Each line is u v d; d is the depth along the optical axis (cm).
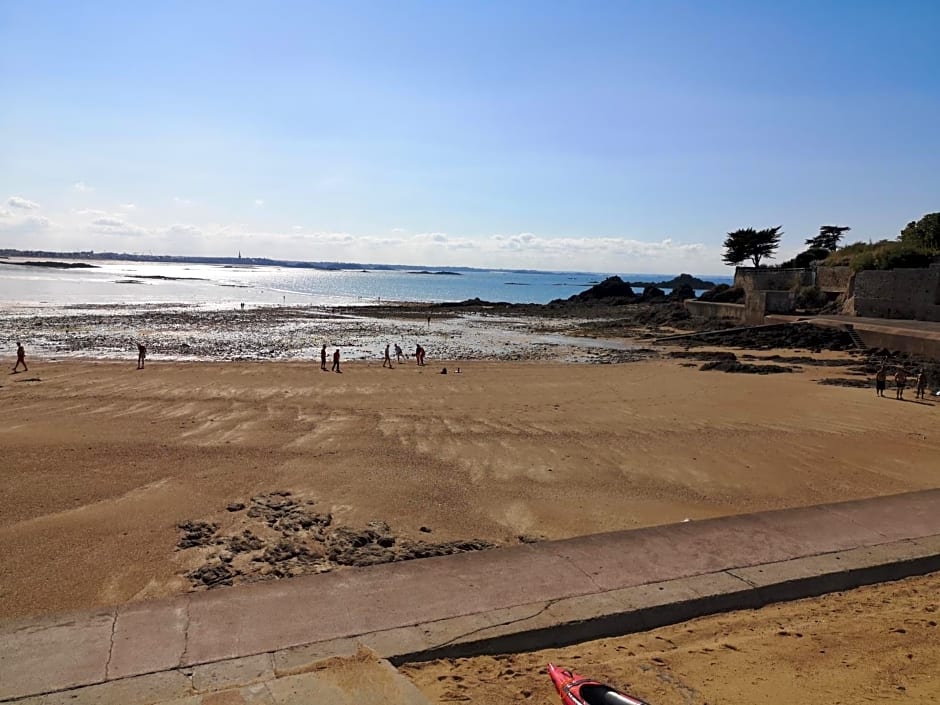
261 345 3831
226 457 1182
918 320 3816
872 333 3419
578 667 425
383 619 469
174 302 7450
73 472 1059
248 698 344
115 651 421
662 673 416
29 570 687
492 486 1045
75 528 809
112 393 1983
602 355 3703
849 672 418
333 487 1008
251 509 891
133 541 771
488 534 829
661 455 1280
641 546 615
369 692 352
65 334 4031
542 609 486
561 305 8369
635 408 1850
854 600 538
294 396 1977
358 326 5272
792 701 383
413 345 4072
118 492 962
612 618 477
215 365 2834
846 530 661
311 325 5203
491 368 2958
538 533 838
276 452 1233
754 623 493
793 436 1471
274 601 498
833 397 2070
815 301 4903
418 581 536
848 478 1138
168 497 938
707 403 1948
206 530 809
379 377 2525
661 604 496
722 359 3381
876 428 1573
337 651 423
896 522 686
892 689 396
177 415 1620
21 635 441
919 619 497
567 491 1032
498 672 416
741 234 7612
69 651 420
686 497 1020
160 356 3244
